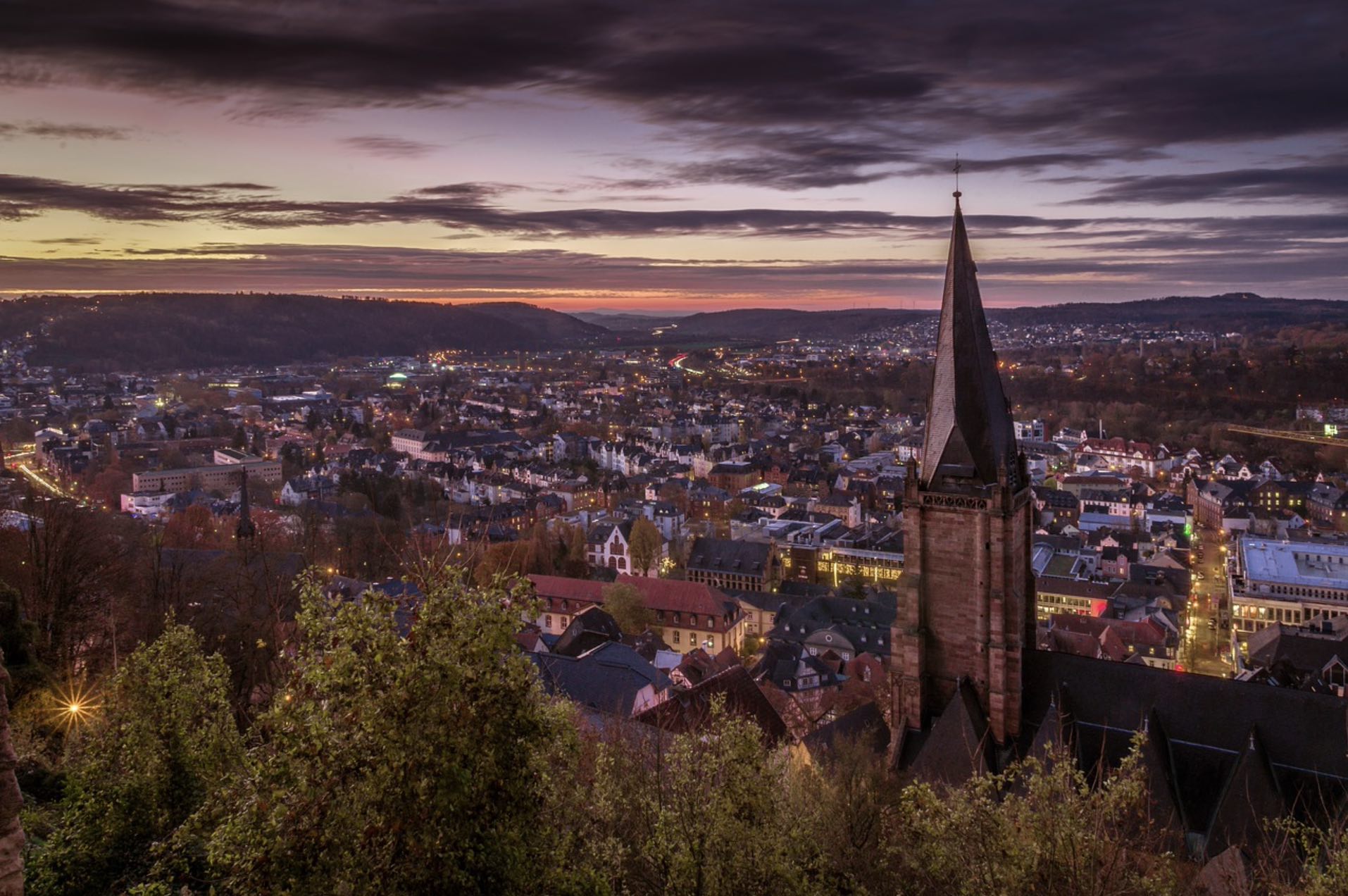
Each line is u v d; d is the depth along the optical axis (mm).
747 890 39156
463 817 30844
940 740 73438
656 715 91812
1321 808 64750
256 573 125312
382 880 29797
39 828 45625
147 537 171875
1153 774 68062
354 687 31031
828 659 164125
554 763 40125
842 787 56781
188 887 36344
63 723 63906
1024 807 39750
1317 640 152375
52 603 90688
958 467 75750
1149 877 45062
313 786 29703
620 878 40656
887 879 45500
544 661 115562
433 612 32406
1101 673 74312
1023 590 77562
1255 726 68688
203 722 44188
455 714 30922
